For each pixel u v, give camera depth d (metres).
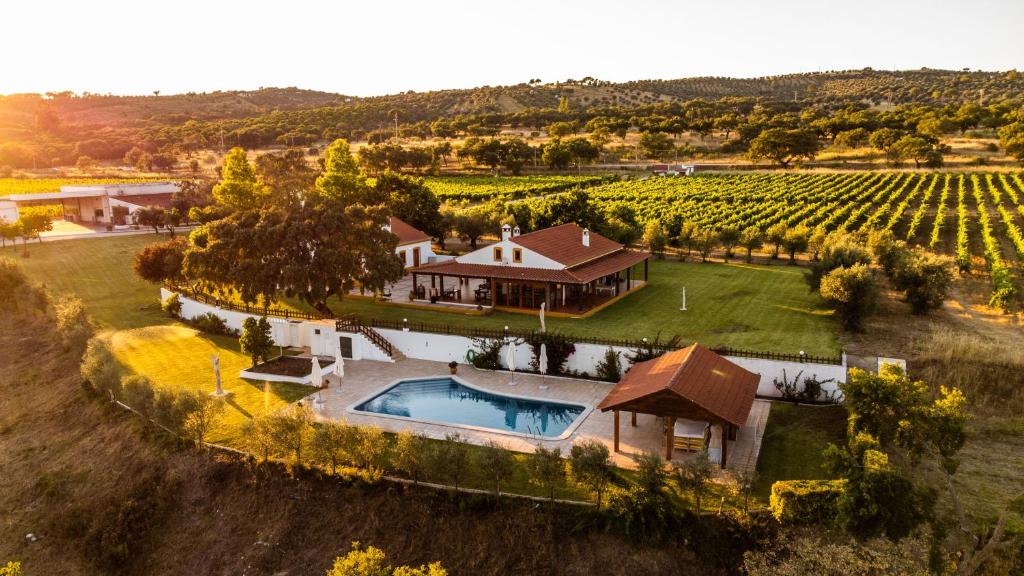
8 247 80.38
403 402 34.84
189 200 95.38
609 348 36.25
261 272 42.03
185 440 30.77
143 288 62.16
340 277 43.84
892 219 79.50
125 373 39.75
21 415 38.34
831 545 19.62
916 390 22.55
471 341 39.38
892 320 44.31
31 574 26.95
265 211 47.00
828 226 74.38
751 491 24.33
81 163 174.00
